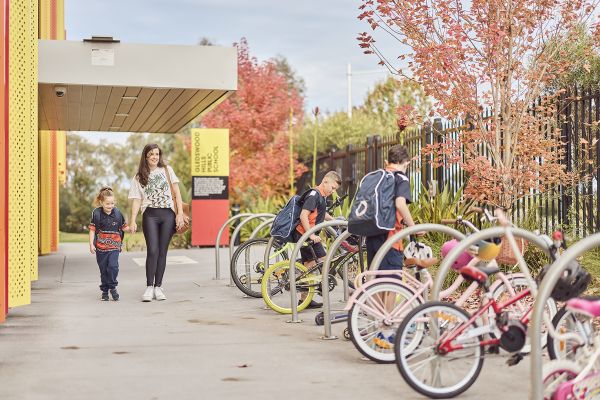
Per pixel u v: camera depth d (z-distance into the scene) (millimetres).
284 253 9969
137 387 5211
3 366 5883
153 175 9727
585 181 9688
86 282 11812
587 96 9812
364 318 6109
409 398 4922
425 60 9438
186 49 12789
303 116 29266
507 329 4926
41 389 5160
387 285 5922
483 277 5059
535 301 4277
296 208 8664
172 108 15391
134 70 12625
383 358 5969
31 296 10156
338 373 5625
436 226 6016
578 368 4383
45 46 12328
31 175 9117
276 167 25109
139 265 14500
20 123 8352
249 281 10070
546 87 11133
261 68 27266
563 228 9922
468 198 10992
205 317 8352
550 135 10203
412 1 9406
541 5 9305
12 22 8234
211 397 4949
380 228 6180
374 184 6293
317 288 8625
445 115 9852
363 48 9867
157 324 7875
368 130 26906
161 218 9742
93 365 5910
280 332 7387
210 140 19234
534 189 10195
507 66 9625
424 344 5250
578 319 4742
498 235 5367
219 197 19312
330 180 8633
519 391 5059
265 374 5602
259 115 26172
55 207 19875
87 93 13453
